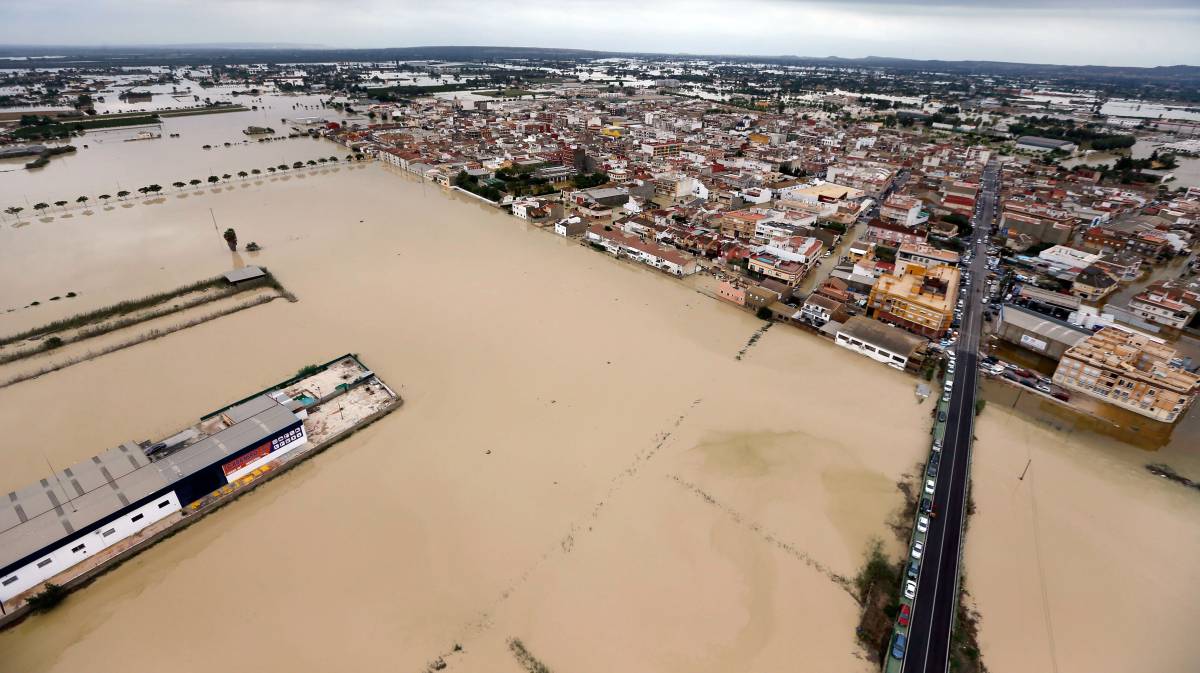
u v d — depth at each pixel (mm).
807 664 52281
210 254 142500
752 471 74688
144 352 98812
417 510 68062
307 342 103312
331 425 81250
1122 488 74938
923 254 143500
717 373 97125
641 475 74062
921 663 52094
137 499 62469
